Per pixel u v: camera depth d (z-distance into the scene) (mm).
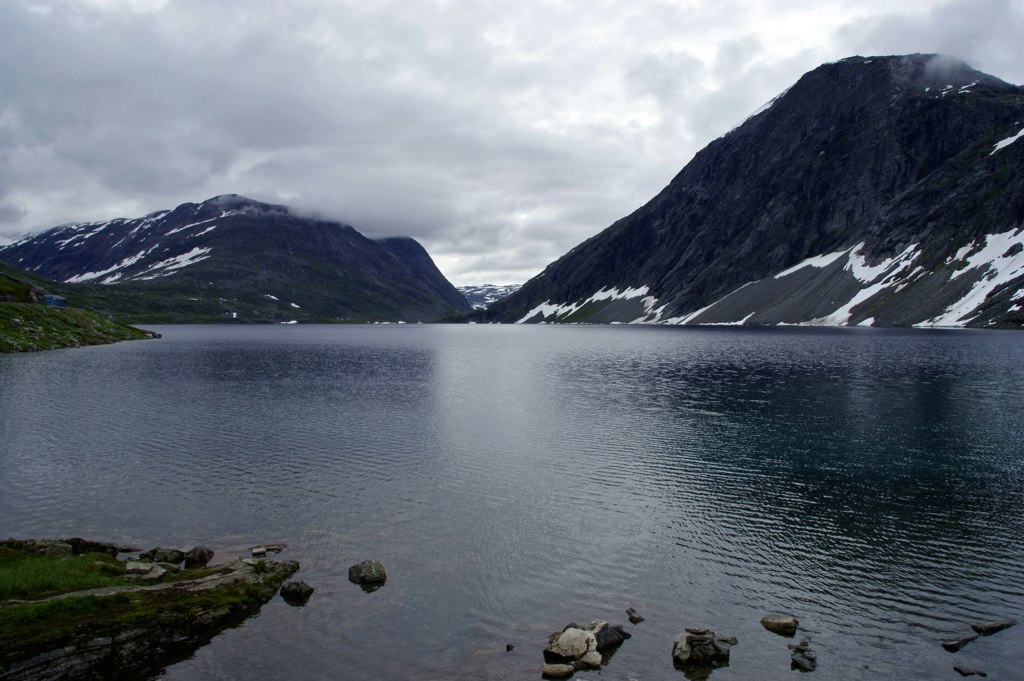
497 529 29344
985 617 21719
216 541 28000
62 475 37406
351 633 20812
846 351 115062
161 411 58719
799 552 26938
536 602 22844
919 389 68875
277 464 40000
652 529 29344
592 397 68062
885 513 31219
